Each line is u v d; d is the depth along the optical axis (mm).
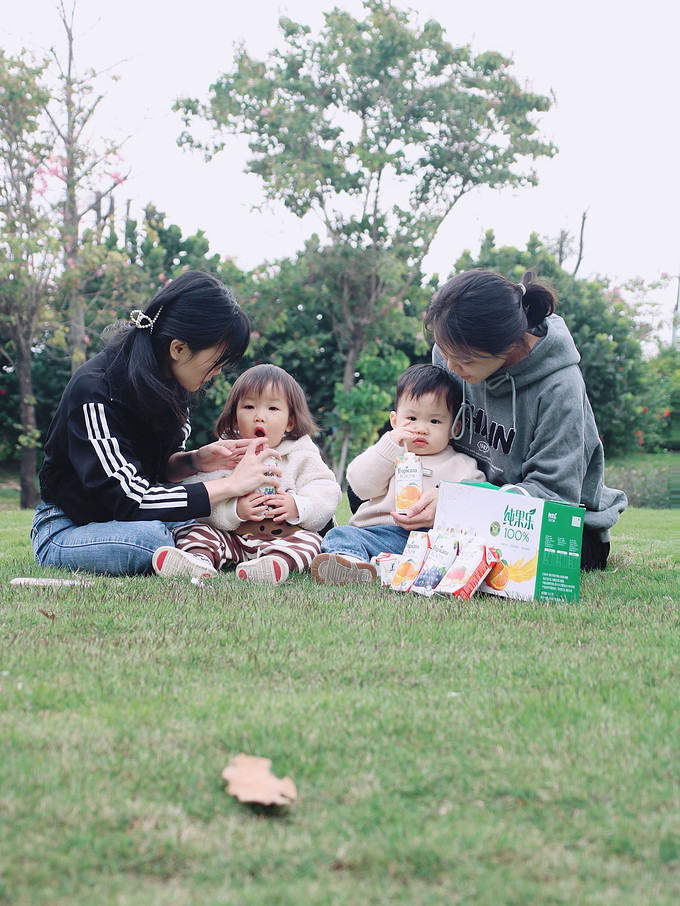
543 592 2723
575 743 1437
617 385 11977
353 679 1780
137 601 2490
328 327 12648
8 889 1012
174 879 1051
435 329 2873
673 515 6965
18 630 2125
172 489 3084
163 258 12289
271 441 3545
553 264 12750
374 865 1075
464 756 1384
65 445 3127
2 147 10344
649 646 2082
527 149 12141
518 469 3277
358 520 3465
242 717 1535
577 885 1035
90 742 1404
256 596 2639
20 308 10688
